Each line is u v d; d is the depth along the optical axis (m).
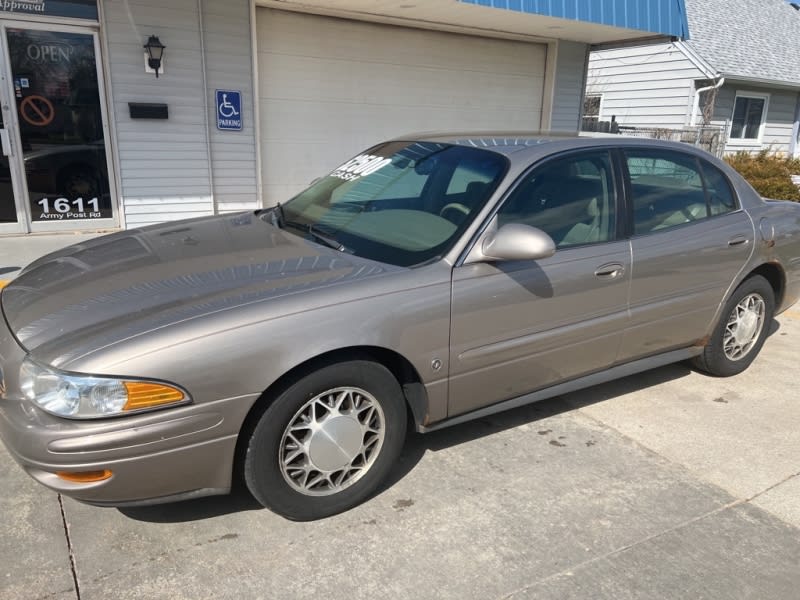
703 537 2.74
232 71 7.65
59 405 2.23
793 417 3.89
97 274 2.87
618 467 3.27
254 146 8.05
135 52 7.05
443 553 2.59
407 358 2.78
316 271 2.79
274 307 2.50
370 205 3.45
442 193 3.29
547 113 10.73
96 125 7.16
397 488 3.02
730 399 4.11
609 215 3.47
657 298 3.65
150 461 2.32
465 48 9.57
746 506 2.98
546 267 3.14
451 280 2.86
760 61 16.66
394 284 2.74
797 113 18.25
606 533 2.74
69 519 2.72
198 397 2.34
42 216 7.15
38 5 6.55
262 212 3.98
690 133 14.31
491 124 10.32
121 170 7.32
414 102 9.39
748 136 17.52
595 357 3.51
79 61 6.91
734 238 3.97
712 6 18.69
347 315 2.60
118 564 2.46
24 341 2.44
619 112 17.72
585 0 8.39
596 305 3.37
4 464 3.13
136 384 2.26
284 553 2.56
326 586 2.39
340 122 8.82
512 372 3.17
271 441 2.54
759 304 4.37
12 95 6.69
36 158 6.96
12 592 2.29
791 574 2.53
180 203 7.75
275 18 7.91
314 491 2.73
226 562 2.49
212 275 2.77
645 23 9.09
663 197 3.76
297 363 2.49
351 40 8.54
